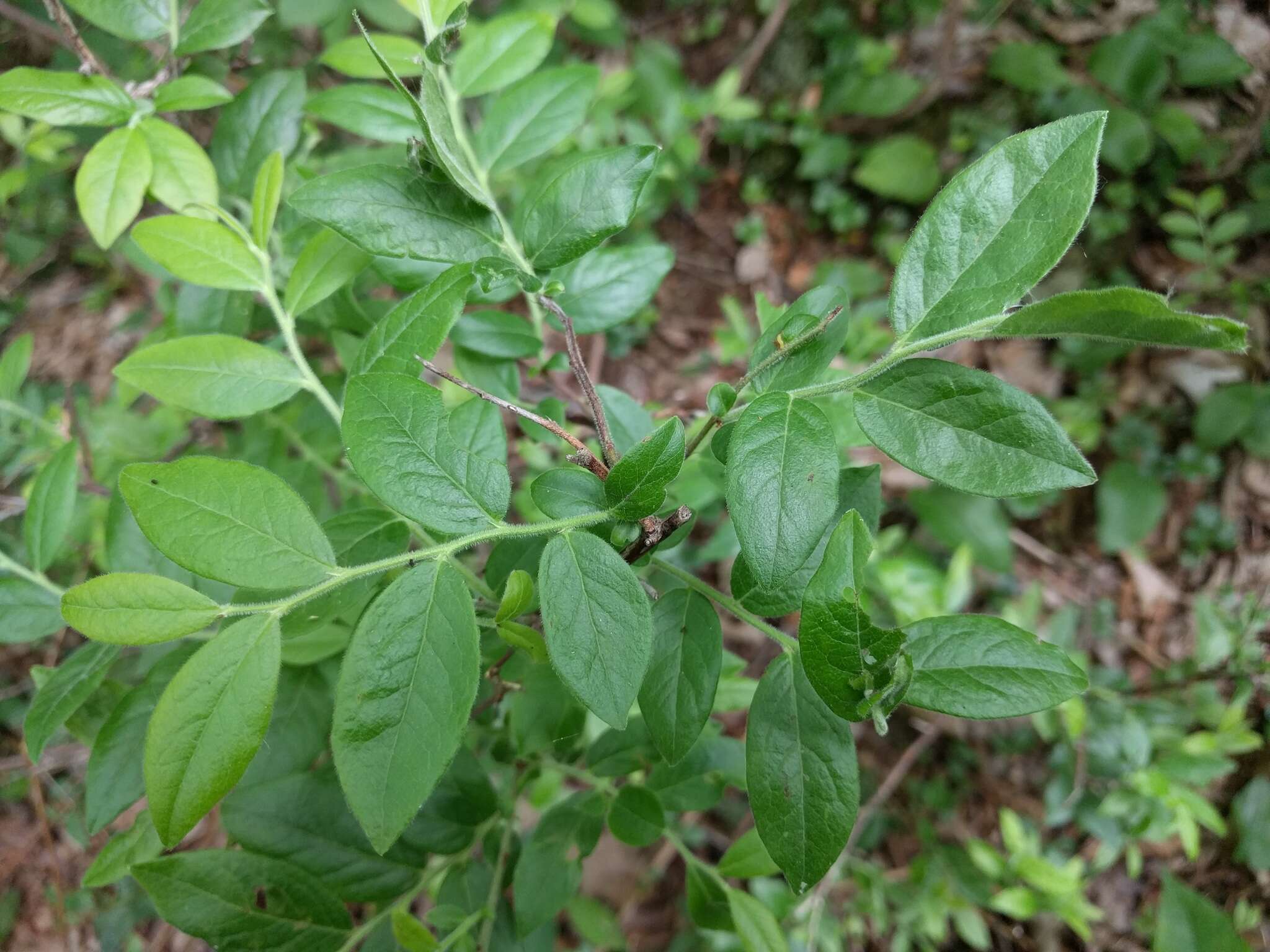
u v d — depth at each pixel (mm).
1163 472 604
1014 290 151
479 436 186
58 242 643
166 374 204
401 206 192
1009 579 583
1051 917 499
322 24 518
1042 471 147
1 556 238
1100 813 440
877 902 453
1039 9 726
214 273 214
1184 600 579
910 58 738
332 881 219
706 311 704
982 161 156
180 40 243
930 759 543
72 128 426
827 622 147
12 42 472
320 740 246
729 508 152
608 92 575
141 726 222
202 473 157
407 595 155
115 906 391
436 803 234
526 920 230
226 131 266
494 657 234
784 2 719
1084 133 151
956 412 154
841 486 201
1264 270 627
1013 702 154
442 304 190
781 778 168
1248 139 639
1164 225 599
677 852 514
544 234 193
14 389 320
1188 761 436
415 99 171
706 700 182
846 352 472
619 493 163
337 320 279
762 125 749
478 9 611
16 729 492
